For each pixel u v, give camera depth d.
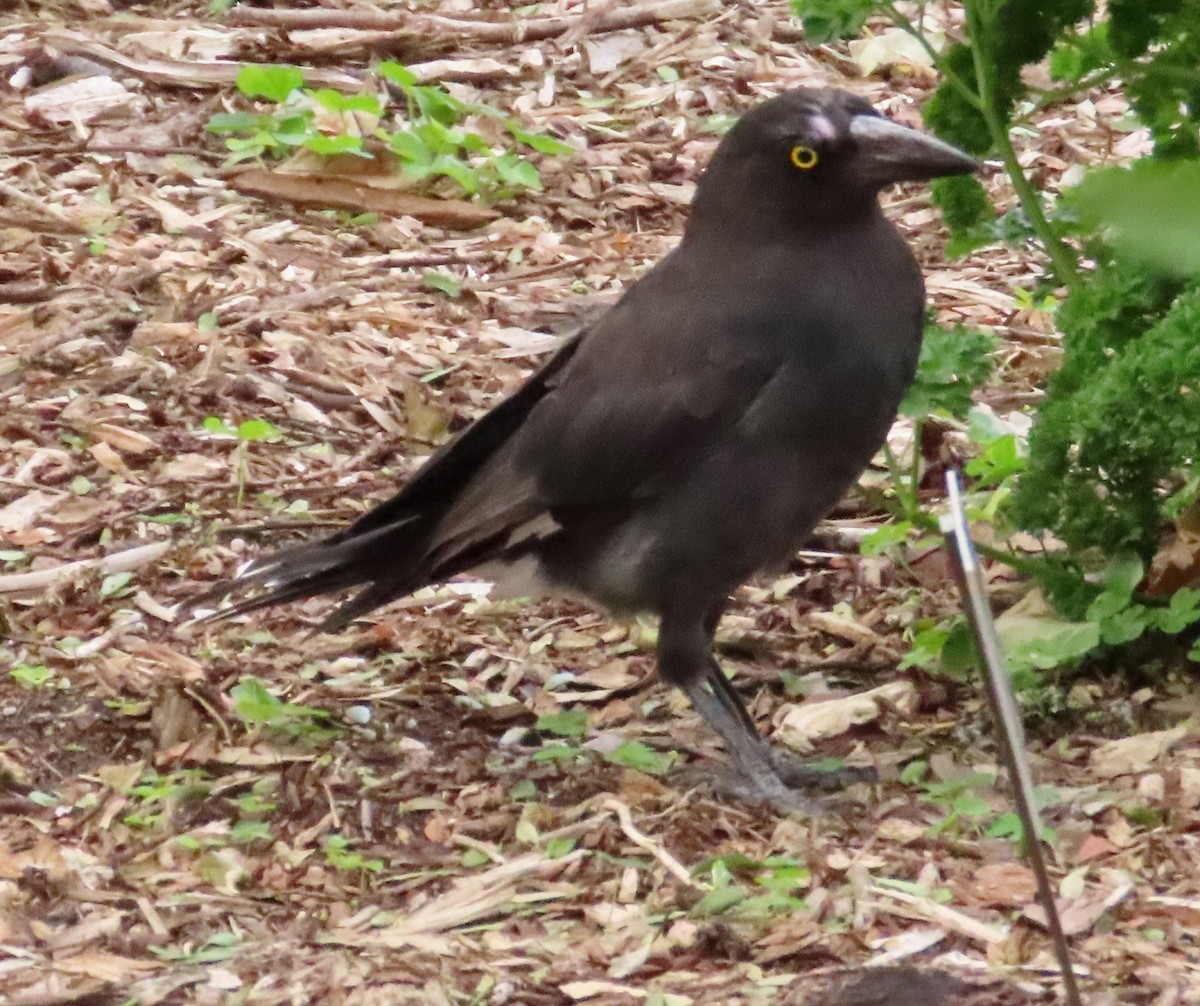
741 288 8.31
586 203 14.56
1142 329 8.77
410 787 8.47
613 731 9.12
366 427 11.83
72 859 7.79
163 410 11.75
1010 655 8.70
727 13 17.20
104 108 15.30
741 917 7.09
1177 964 6.62
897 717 9.09
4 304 12.76
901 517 9.55
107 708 9.11
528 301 13.13
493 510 8.79
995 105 9.02
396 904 7.45
